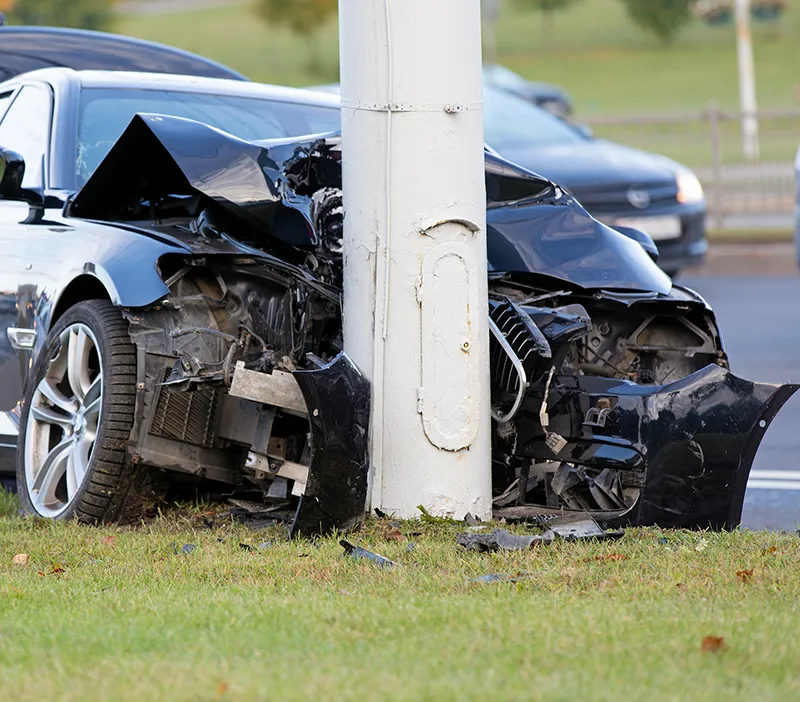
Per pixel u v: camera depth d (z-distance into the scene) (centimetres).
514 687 891
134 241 1644
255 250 1641
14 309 1803
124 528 1595
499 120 4291
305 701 867
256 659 973
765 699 886
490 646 995
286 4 15262
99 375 1628
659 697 880
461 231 1556
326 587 1269
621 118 5478
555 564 1362
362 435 1499
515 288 1733
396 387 1553
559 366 1590
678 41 17912
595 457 1551
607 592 1230
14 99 2116
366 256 1560
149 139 1695
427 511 1555
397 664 950
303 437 1590
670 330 1761
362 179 1560
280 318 1645
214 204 1686
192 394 1595
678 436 1519
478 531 1508
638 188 3978
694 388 1527
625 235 1994
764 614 1116
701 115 5394
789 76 14588
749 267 4728
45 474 1686
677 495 1523
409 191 1544
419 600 1169
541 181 1831
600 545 1441
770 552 1395
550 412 1576
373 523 1535
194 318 1617
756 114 5344
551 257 1739
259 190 1647
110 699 885
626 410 1533
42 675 947
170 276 1619
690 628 1055
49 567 1407
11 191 1938
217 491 1697
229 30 18150
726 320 3741
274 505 1619
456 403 1555
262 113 2091
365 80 1551
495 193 1814
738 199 5334
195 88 2097
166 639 1034
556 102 7800
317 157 1728
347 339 1583
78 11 12181
